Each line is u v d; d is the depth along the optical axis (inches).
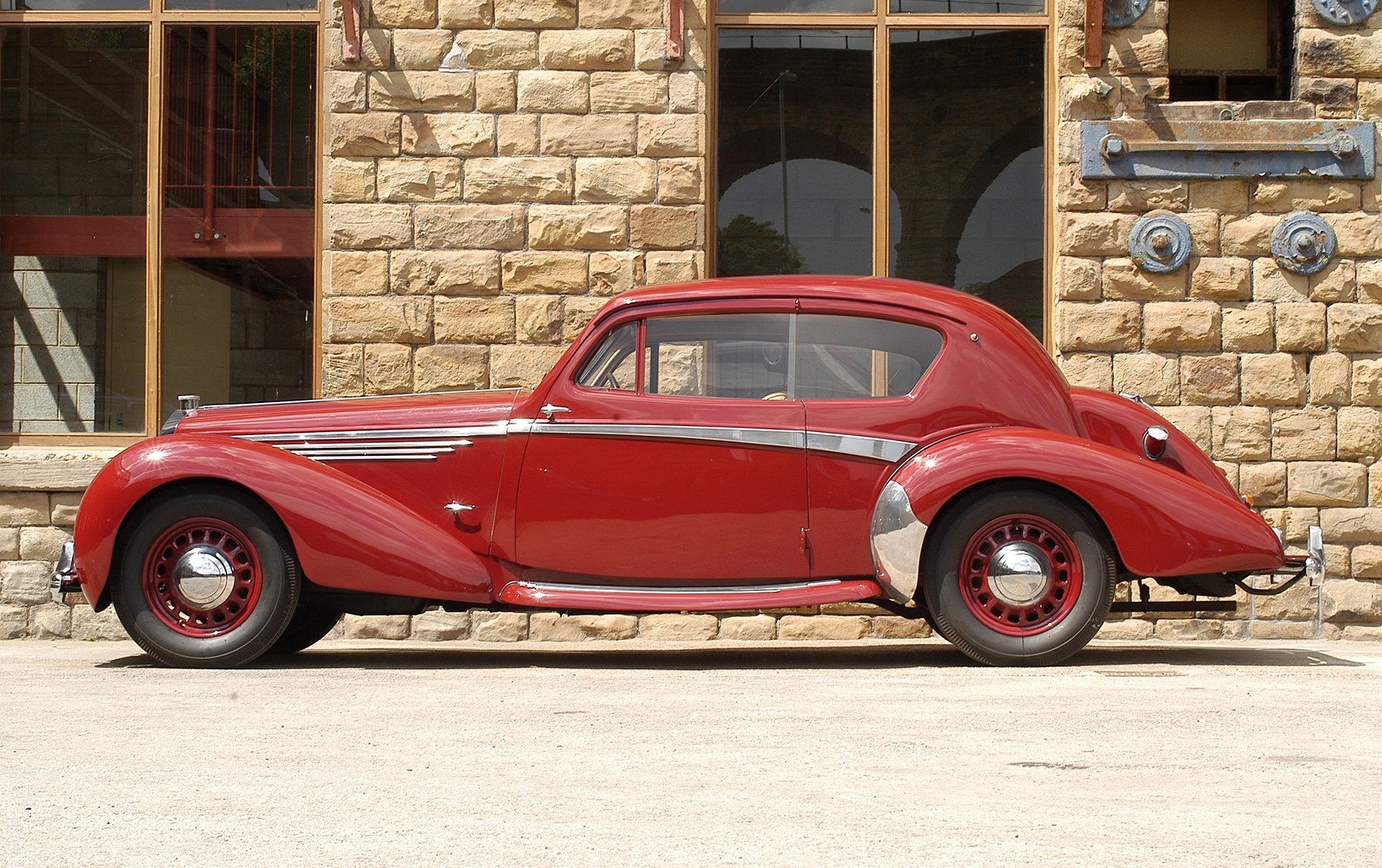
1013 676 230.1
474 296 358.9
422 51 361.1
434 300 358.9
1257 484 353.7
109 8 376.8
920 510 239.6
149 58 375.9
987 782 149.5
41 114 378.9
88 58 378.3
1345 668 245.1
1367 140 357.4
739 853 122.0
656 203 360.8
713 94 373.7
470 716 191.5
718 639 346.0
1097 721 185.3
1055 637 241.8
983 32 375.2
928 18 375.6
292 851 123.6
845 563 246.8
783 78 376.2
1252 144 355.9
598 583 251.4
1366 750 166.7
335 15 362.3
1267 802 140.8
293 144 372.5
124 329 374.6
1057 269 360.8
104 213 375.9
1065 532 241.4
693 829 130.3
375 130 360.5
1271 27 381.4
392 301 358.6
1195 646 314.2
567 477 250.7
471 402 258.5
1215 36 382.9
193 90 375.6
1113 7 361.1
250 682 228.5
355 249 359.6
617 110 361.4
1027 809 137.7
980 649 243.0
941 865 118.2
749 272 373.7
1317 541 244.2
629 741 172.4
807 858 120.3
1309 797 142.9
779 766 157.8
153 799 143.3
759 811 136.9
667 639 346.0
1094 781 150.1
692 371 251.8
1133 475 239.9
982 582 243.1
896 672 239.3
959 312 251.9
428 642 344.5
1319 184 358.3
